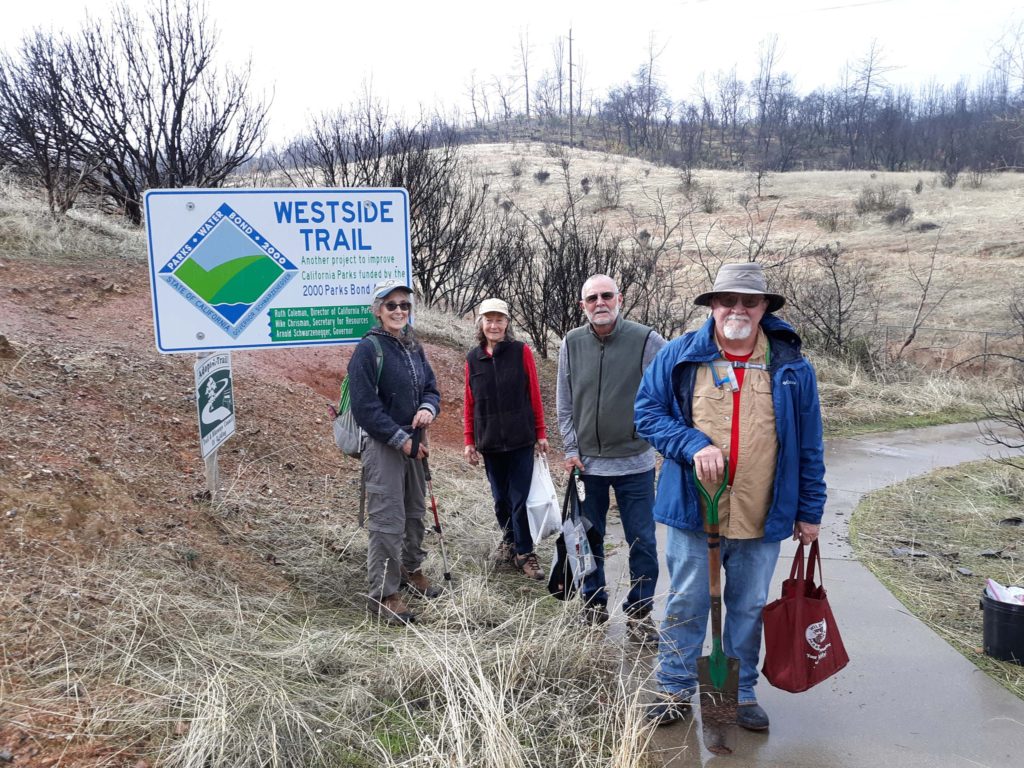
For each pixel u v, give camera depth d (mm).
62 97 9727
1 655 2877
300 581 4344
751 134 80562
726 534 3297
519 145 60375
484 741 2938
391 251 4922
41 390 4863
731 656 3436
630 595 4410
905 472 7855
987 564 5266
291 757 2824
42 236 8086
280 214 4676
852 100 76562
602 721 3295
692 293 16766
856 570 5152
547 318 11172
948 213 28719
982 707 3488
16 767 2430
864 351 13477
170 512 4316
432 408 4320
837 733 3297
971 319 16875
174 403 5621
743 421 3227
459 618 4039
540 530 4832
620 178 41688
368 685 3354
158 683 3004
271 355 7512
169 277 4516
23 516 3598
